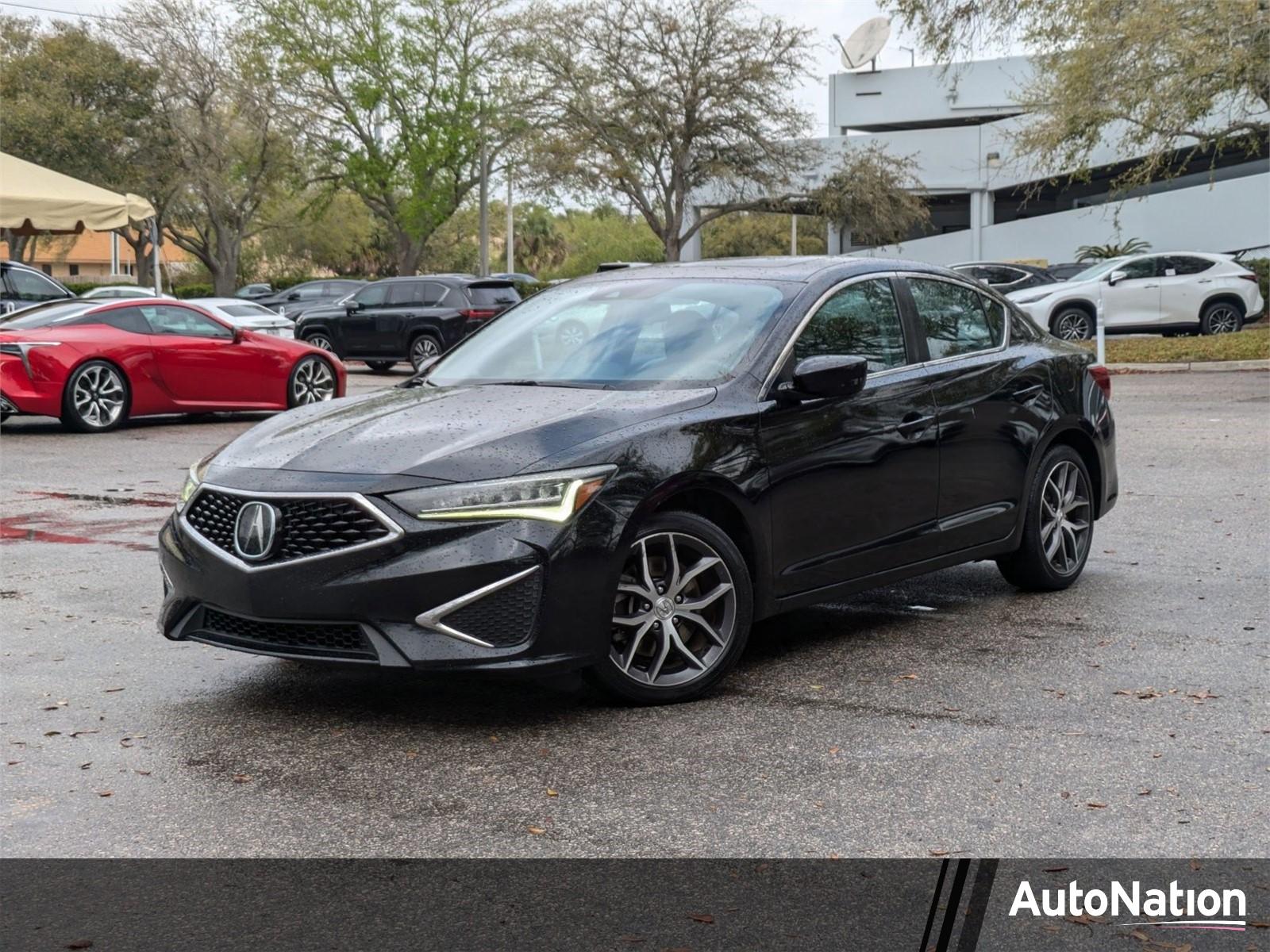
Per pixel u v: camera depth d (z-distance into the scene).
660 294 5.71
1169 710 4.61
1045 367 6.43
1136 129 25.66
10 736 4.44
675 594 4.72
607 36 39.25
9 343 13.86
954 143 41.50
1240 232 37.88
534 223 94.06
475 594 4.29
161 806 3.80
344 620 4.32
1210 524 8.19
